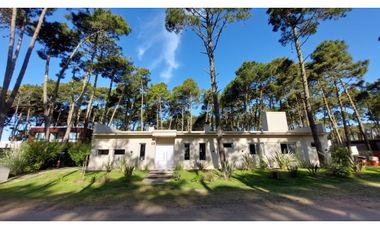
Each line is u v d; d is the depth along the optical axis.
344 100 22.86
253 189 8.00
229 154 15.05
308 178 10.13
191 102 33.25
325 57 18.66
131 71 24.45
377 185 8.07
